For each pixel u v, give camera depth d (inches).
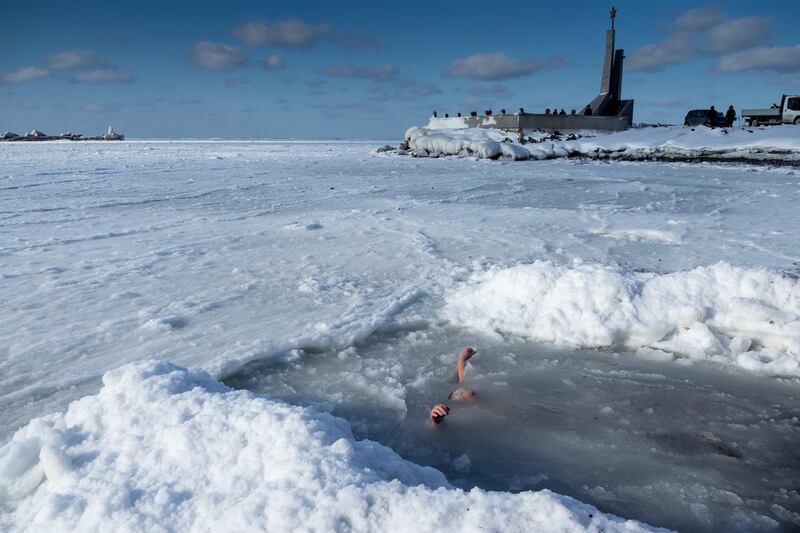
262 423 127.3
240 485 112.2
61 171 976.3
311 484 105.6
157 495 110.6
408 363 206.1
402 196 661.9
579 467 142.3
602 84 1819.6
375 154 1739.7
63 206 562.3
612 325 219.0
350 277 307.3
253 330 229.6
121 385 150.9
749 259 334.3
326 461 113.2
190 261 341.4
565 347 217.8
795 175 865.5
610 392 182.4
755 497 129.9
